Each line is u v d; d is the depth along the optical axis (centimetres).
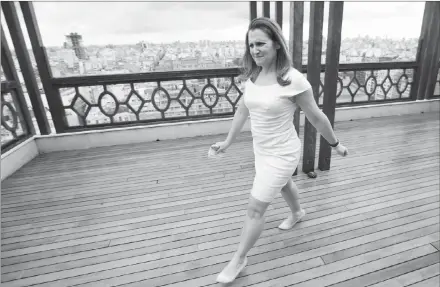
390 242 171
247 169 297
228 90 418
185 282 150
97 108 386
